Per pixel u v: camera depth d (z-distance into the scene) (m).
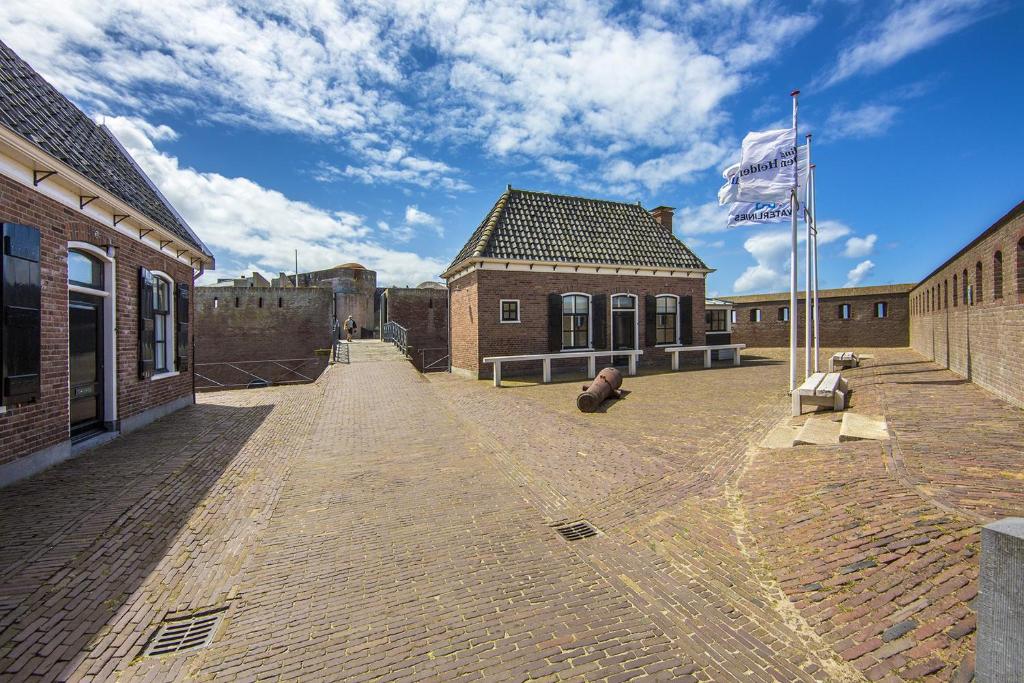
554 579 3.77
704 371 17.11
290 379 28.22
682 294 19.28
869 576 3.24
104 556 4.07
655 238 19.59
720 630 3.06
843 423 6.90
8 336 5.45
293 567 3.99
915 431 6.07
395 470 6.50
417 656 2.89
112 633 3.13
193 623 3.26
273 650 2.97
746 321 29.12
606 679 2.66
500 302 15.90
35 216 6.07
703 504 5.03
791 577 3.49
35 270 5.89
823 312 26.50
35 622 3.20
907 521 3.70
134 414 8.73
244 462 6.86
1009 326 7.62
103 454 7.09
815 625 2.98
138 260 8.85
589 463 6.59
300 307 28.72
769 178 10.88
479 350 15.67
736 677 2.65
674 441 7.52
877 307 24.97
